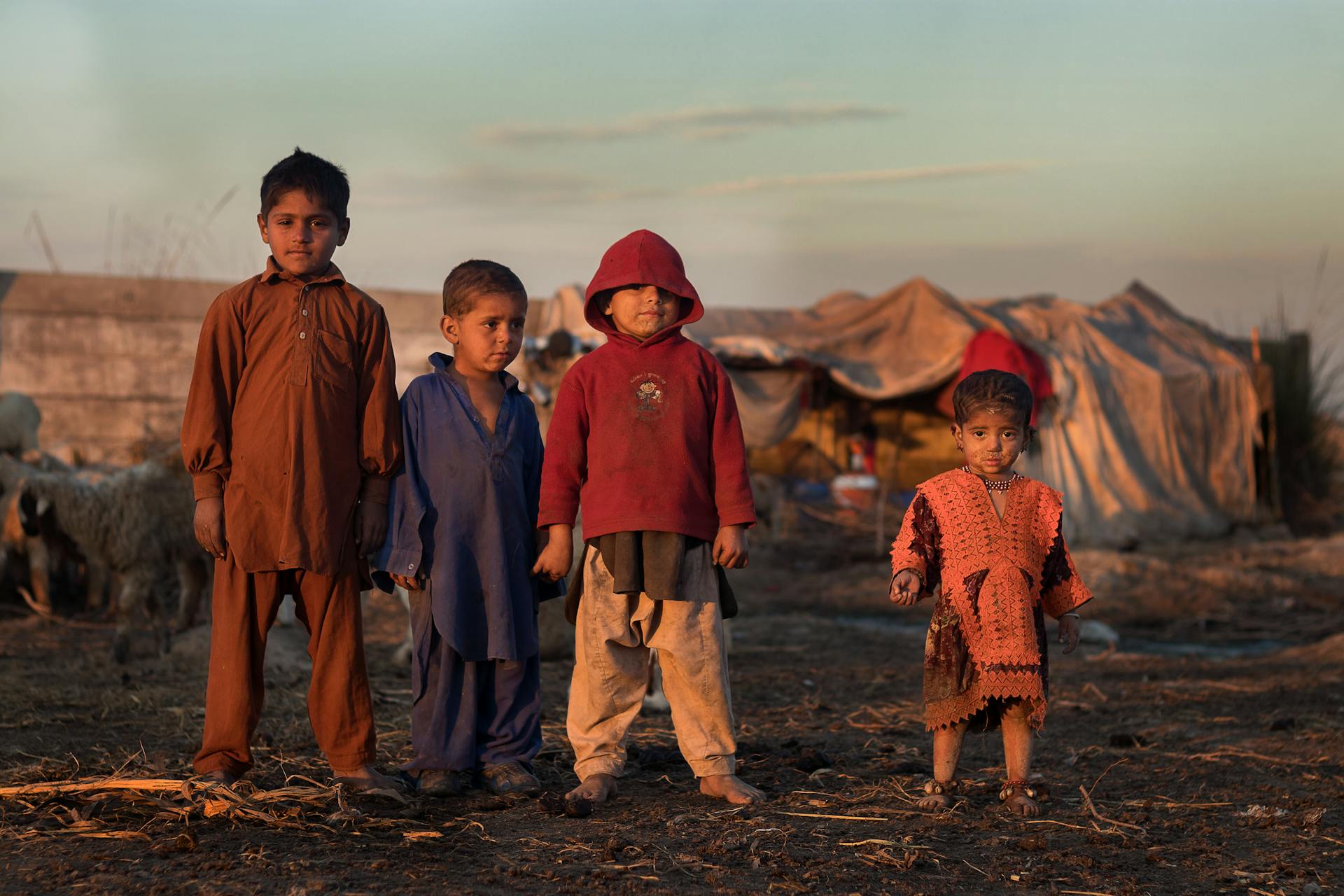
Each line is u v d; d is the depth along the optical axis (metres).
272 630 7.54
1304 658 8.38
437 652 4.09
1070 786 4.42
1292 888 3.24
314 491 3.80
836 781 4.36
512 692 4.18
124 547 7.22
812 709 6.10
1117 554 13.84
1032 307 18.73
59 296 15.36
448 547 4.01
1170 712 6.14
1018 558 3.95
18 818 3.60
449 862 3.29
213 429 3.82
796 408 16.70
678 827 3.68
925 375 16.77
